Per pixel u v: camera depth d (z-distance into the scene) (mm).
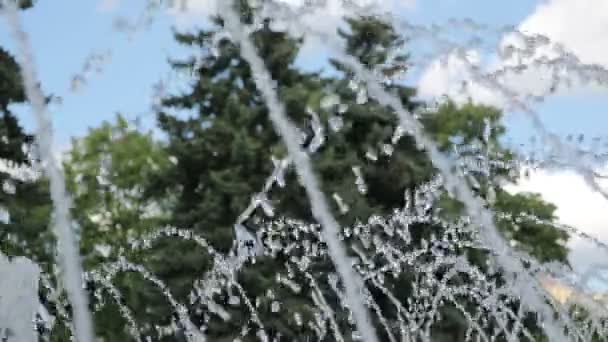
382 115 31547
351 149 32219
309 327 25062
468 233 13828
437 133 31641
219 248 28203
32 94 6430
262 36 32406
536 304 8484
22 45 6312
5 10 6164
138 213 36438
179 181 32219
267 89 7070
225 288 25453
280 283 25094
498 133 24250
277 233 21016
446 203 19062
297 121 30891
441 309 20203
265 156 29953
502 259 8680
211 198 29328
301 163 7133
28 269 6195
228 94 32312
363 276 15008
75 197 36094
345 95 31797
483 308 13016
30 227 27547
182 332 27016
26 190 28094
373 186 31516
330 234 6973
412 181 30375
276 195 28672
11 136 28062
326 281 22219
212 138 31391
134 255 32000
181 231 16250
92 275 15727
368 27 31062
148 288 28250
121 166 36750
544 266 9180
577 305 9109
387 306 21625
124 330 27766
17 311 6090
